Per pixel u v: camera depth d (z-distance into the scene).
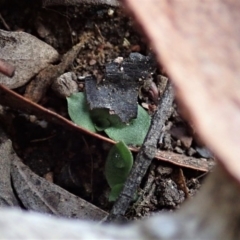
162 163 0.26
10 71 0.23
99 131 0.26
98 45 0.28
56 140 0.26
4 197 0.24
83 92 0.26
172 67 0.09
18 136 0.26
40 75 0.27
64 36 0.28
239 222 0.13
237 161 0.09
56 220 0.15
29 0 0.28
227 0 0.12
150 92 0.27
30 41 0.27
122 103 0.26
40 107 0.25
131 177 0.24
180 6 0.11
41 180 0.25
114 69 0.27
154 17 0.10
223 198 0.14
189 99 0.09
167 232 0.14
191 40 0.11
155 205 0.26
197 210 0.14
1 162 0.25
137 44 0.28
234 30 0.11
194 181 0.26
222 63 0.11
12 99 0.25
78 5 0.28
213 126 0.09
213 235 0.14
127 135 0.26
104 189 0.26
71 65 0.27
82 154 0.26
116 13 0.28
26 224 0.14
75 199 0.25
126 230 0.14
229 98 0.10
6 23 0.28
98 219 0.25
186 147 0.27
